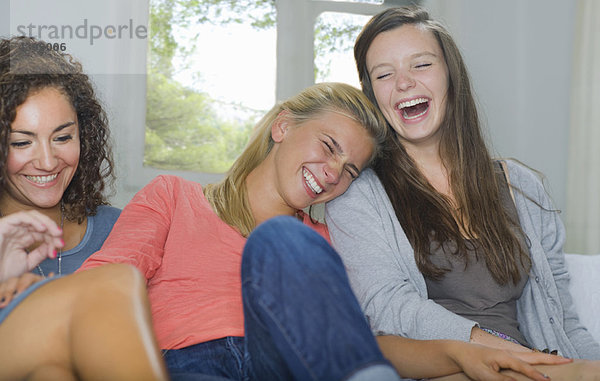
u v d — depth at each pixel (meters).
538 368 0.90
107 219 1.31
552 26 2.88
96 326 0.59
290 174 1.16
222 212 1.14
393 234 1.19
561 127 2.88
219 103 2.58
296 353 0.63
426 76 1.25
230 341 0.93
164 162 2.49
